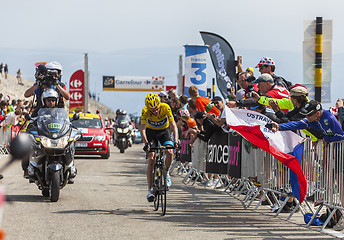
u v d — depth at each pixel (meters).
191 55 29.30
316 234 9.77
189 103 20.47
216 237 9.27
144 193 15.75
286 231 10.05
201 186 18.70
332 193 10.21
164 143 12.77
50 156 13.39
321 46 13.99
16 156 3.01
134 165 27.33
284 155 11.23
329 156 10.40
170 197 15.18
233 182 17.17
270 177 12.96
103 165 26.61
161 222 10.80
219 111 17.42
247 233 9.73
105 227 10.09
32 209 12.20
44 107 14.34
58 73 14.38
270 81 13.13
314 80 14.02
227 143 16.41
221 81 25.25
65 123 13.74
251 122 12.05
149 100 12.27
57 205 12.93
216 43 25.23
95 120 33.34
